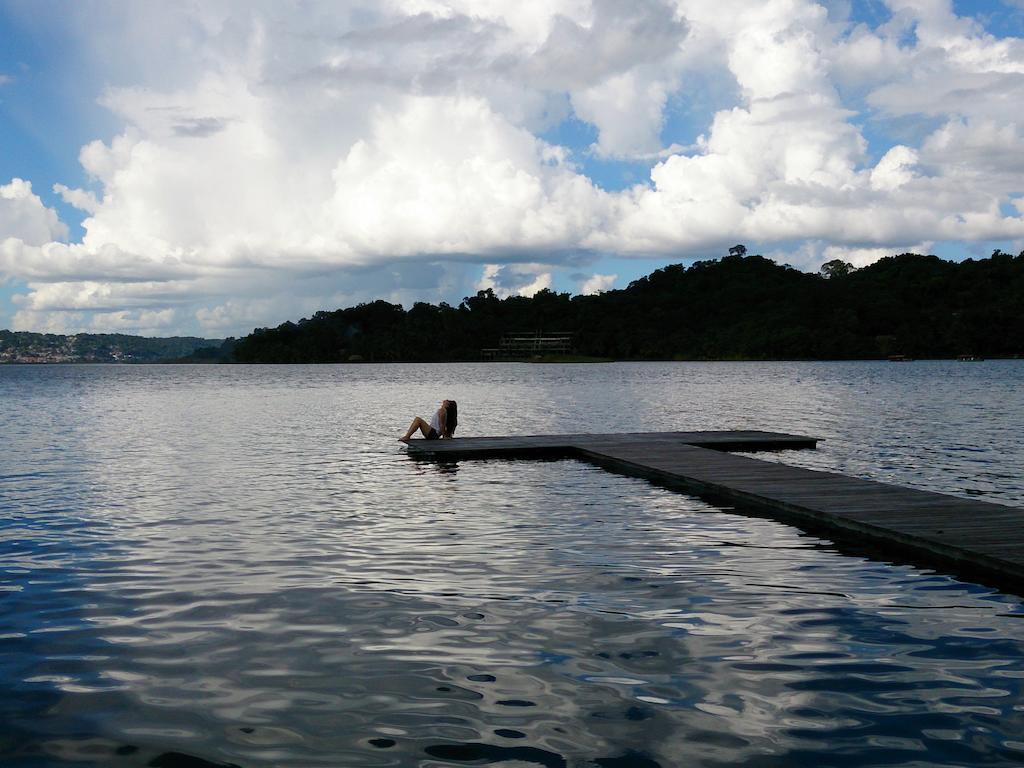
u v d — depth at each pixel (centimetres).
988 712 468
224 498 1238
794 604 686
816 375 8700
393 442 2141
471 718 460
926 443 2016
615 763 407
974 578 775
